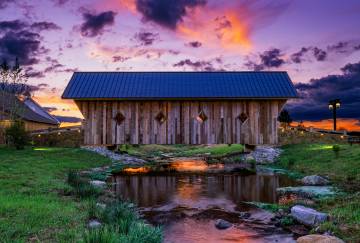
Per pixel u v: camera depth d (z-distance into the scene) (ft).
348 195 38.88
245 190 49.57
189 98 79.41
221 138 81.92
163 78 88.74
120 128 82.07
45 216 27.53
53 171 56.59
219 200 42.50
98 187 45.57
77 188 41.32
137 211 35.99
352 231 25.41
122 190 49.75
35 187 40.73
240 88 83.20
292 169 70.33
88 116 82.33
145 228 24.13
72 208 31.04
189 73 91.40
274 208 36.37
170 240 26.66
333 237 23.59
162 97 79.30
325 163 64.49
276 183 55.42
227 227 30.19
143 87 83.92
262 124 82.17
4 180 43.27
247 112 82.23
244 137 81.92
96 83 85.35
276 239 26.58
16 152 82.53
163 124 82.02
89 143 81.97
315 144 96.48
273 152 93.97
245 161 89.61
